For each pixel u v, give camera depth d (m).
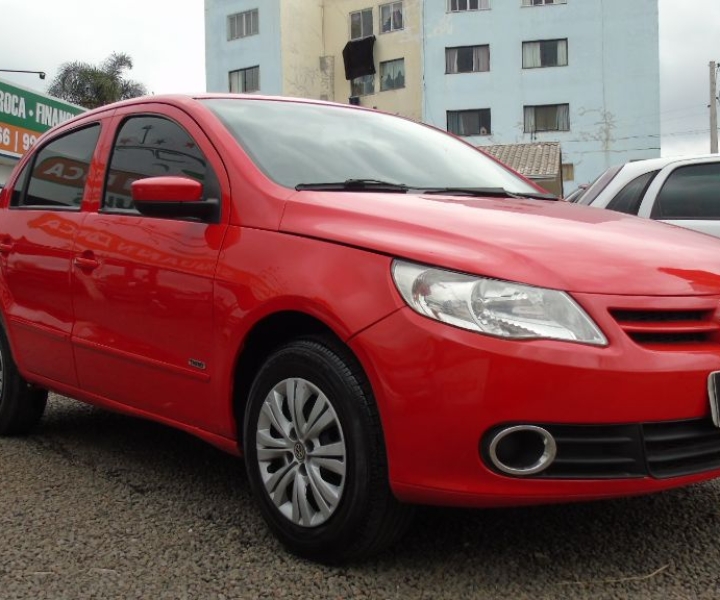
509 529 2.83
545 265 2.31
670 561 2.56
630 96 33.28
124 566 2.56
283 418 2.62
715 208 5.72
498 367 2.16
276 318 2.64
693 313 2.39
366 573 2.48
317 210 2.68
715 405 2.29
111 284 3.30
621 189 6.21
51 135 4.24
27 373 3.96
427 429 2.22
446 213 2.66
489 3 34.56
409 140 3.79
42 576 2.49
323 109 3.74
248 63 38.47
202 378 2.88
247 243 2.76
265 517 2.71
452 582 2.42
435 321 2.23
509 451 2.23
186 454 3.87
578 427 2.20
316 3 39.59
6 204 4.30
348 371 2.40
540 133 34.25
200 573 2.50
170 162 3.29
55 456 3.84
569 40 33.78
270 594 2.35
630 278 2.35
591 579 2.43
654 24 33.03
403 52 37.22
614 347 2.21
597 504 3.09
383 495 2.37
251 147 3.10
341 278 2.43
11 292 4.04
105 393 3.48
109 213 3.49
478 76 34.75
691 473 2.33
